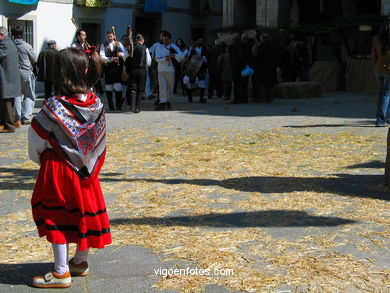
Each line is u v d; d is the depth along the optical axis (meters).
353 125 12.29
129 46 15.41
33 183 7.18
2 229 5.34
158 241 4.94
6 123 11.72
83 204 3.93
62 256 3.99
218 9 36.34
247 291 3.91
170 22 34.22
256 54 18.41
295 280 4.08
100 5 30.34
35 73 13.78
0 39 11.39
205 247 4.78
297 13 29.20
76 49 3.99
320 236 5.04
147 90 21.03
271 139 10.43
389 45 11.42
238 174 7.54
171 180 7.27
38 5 28.16
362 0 28.70
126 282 4.12
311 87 20.73
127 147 9.77
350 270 4.26
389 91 11.77
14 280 4.17
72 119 3.90
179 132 11.53
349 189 6.73
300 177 7.34
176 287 4.00
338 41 25.52
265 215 5.68
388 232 5.16
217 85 21.11
